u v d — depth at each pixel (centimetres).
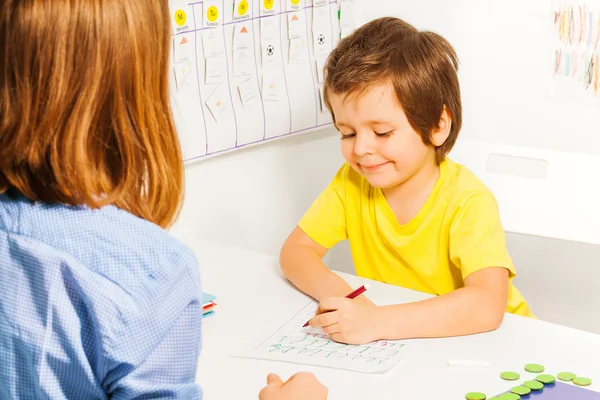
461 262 121
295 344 103
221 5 145
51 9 57
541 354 98
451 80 126
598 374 93
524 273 173
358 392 90
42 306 60
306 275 124
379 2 177
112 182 63
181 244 66
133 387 61
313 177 179
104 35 58
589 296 168
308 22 163
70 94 58
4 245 62
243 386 92
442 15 178
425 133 122
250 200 165
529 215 144
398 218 135
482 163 149
